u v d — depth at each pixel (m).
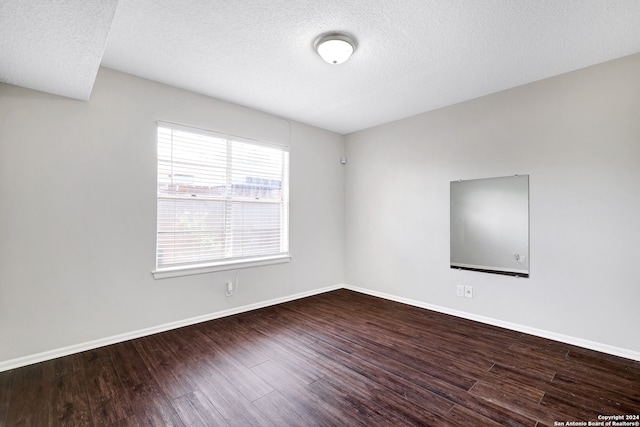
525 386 1.97
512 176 2.95
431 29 2.04
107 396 1.85
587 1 1.75
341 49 2.15
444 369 2.20
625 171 2.37
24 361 2.23
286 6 1.82
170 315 2.94
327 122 4.09
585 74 2.55
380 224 4.17
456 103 3.38
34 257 2.28
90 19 1.54
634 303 2.33
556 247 2.69
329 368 2.21
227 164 3.38
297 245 4.05
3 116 2.18
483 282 3.15
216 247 3.30
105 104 2.58
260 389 1.94
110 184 2.61
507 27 2.02
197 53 2.36
